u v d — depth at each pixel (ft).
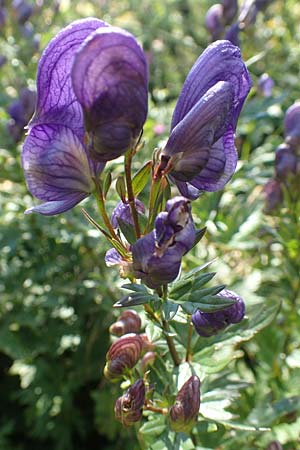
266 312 0.50
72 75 0.31
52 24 1.16
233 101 0.35
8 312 0.86
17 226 0.83
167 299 0.37
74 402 0.88
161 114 0.93
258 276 0.70
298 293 0.71
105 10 1.35
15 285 0.84
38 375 0.83
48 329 0.84
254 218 0.73
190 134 0.34
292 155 0.68
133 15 1.69
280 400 0.60
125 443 0.81
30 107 0.82
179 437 0.44
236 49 0.36
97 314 0.83
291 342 0.71
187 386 0.42
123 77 0.31
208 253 0.73
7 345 0.83
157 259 0.33
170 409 0.43
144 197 0.73
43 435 0.84
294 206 0.69
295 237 0.69
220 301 0.37
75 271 0.83
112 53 0.30
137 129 0.33
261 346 0.67
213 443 0.56
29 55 1.04
